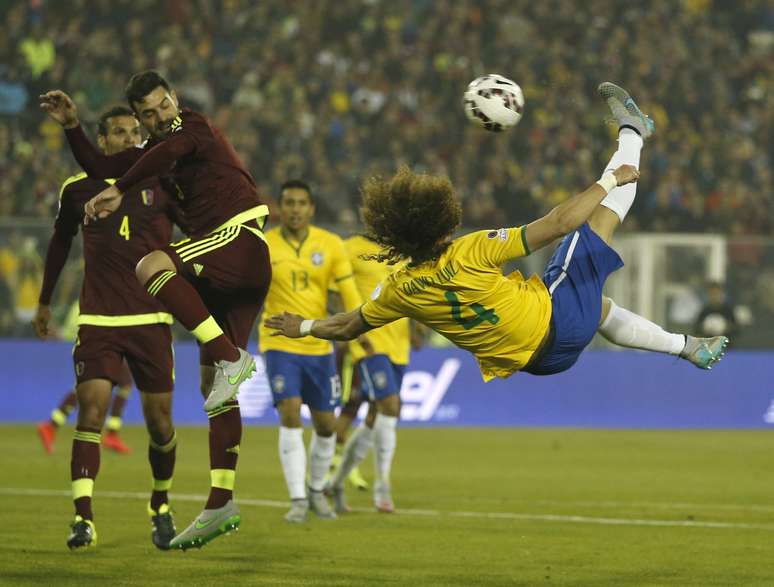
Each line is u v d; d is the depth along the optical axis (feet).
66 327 205.46
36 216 231.91
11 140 250.37
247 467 146.20
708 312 215.51
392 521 102.83
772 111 302.66
